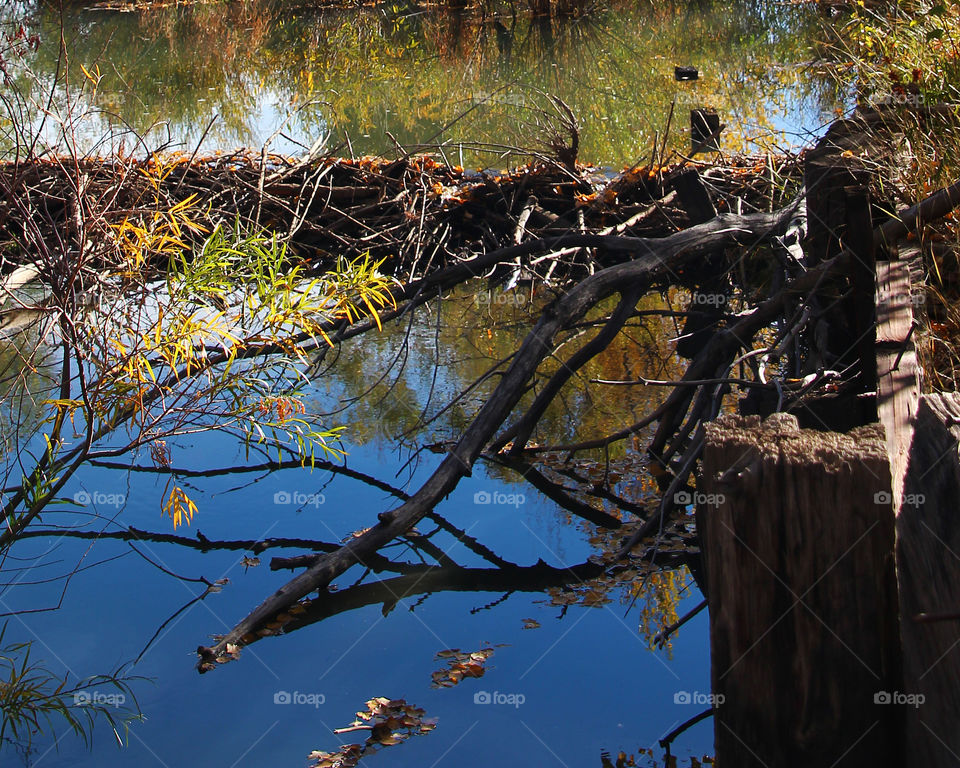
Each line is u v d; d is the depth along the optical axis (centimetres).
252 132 1165
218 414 414
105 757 285
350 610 371
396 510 395
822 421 305
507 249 551
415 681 325
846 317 364
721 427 178
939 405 184
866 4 733
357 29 1962
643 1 2030
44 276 395
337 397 549
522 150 841
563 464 482
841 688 172
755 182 749
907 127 485
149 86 1447
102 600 375
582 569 397
